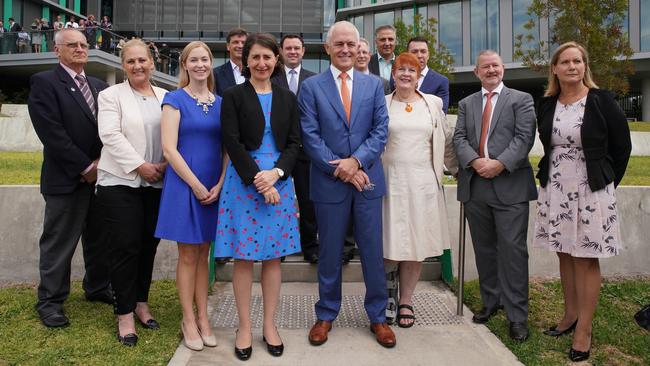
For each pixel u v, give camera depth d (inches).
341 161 122.1
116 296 123.6
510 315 131.3
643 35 804.0
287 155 117.4
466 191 139.9
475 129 138.3
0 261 168.6
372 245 126.6
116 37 705.6
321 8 1182.3
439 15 954.1
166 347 120.6
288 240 118.5
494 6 911.0
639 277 179.5
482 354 120.5
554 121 124.8
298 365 113.5
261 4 1186.0
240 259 115.4
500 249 133.9
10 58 758.5
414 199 132.6
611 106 117.4
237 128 115.4
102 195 122.2
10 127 422.0
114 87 127.3
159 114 129.1
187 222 116.6
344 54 126.1
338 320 141.1
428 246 133.6
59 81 130.3
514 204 132.0
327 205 125.4
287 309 149.9
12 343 119.6
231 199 116.1
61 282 133.6
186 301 122.3
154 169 122.6
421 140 134.4
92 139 134.1
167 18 1192.8
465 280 178.2
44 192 131.7
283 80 173.3
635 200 181.5
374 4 995.9
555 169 124.6
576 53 120.3
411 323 137.7
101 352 116.4
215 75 182.9
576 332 120.0
